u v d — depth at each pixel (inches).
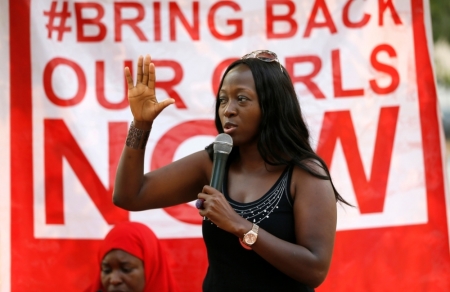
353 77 200.7
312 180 124.3
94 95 198.5
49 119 196.4
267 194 124.3
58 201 196.1
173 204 139.9
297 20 201.5
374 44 201.3
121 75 199.8
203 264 199.5
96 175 197.3
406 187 200.1
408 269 198.4
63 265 195.6
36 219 195.2
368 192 199.5
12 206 194.2
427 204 199.9
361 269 197.8
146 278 187.2
